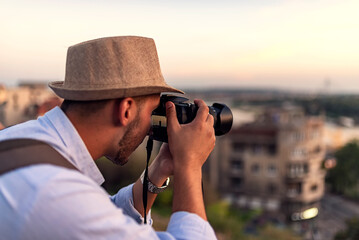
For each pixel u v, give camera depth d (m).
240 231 16.14
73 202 0.67
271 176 56.19
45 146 0.79
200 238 0.77
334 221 55.81
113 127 0.90
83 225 0.65
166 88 0.93
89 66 0.86
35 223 0.63
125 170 7.57
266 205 55.75
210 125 0.96
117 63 0.86
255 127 57.66
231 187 58.06
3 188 0.67
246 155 57.22
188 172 0.87
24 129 0.84
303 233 32.16
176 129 0.92
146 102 0.94
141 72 0.90
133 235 0.71
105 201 0.73
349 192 77.62
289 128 55.28
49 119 0.88
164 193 11.94
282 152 55.50
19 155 0.73
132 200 1.16
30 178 0.68
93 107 0.88
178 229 0.79
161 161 1.12
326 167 79.94
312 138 56.81
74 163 0.86
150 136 1.00
